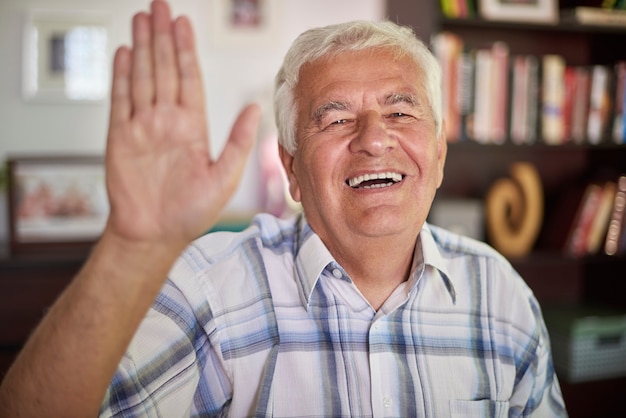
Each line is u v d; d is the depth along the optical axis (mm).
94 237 2512
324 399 1101
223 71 2709
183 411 1061
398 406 1121
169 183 690
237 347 1120
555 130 2619
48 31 2559
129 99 689
